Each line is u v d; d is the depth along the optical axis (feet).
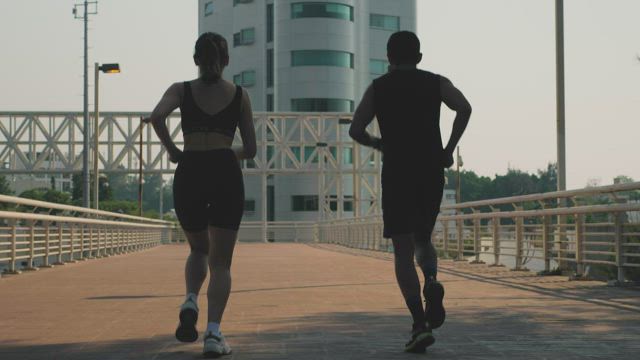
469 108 18.04
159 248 122.21
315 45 239.09
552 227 43.65
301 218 239.91
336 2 240.53
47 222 57.16
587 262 37.93
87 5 124.36
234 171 17.71
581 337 19.84
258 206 248.11
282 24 241.55
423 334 17.31
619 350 17.85
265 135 188.34
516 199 46.42
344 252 92.32
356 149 191.52
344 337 20.24
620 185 33.91
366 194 247.29
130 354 17.99
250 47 259.80
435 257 17.98
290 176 240.94
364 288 36.27
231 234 17.75
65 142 181.47
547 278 40.96
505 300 29.50
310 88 238.68
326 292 34.09
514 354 17.38
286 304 28.86
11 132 181.06
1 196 43.16
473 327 21.85
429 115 18.06
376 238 94.22
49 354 18.13
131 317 25.61
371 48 254.68
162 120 17.28
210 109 17.61
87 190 114.62
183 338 17.20
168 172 182.09
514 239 49.52
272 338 20.11
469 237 59.93
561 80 56.54
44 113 180.86
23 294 34.65
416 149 17.89
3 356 17.89
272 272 49.75
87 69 115.24
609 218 39.65
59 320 24.81
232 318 24.50
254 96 258.78
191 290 17.66
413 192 17.84
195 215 17.62
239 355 17.53
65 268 56.59
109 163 181.47
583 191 37.65
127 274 49.08
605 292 32.12
